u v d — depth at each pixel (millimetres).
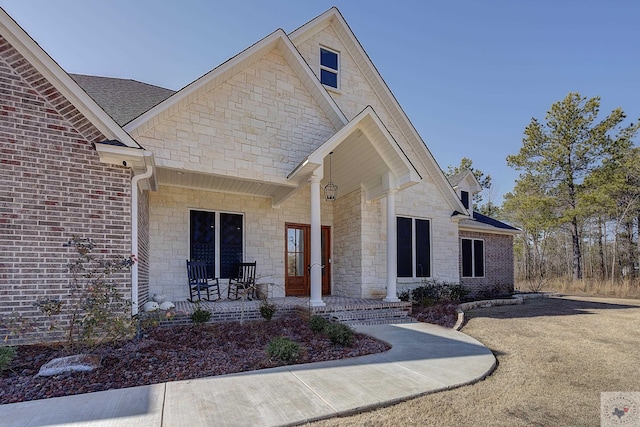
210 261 10945
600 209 23312
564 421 3732
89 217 6469
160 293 10070
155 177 8133
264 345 6512
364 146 10086
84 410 3734
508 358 6039
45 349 5750
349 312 9164
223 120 8773
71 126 6406
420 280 12688
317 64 12133
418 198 12969
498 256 16844
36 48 6043
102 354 5535
